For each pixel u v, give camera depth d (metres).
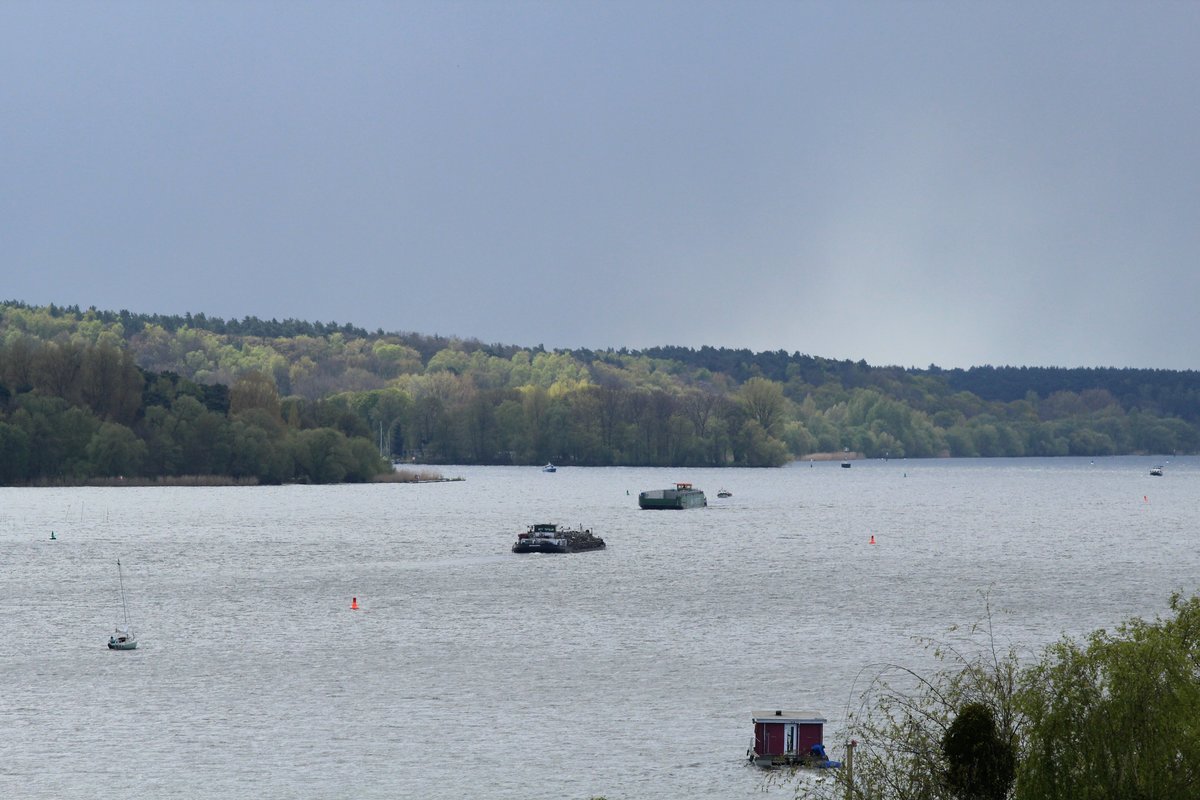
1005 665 177.38
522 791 183.88
